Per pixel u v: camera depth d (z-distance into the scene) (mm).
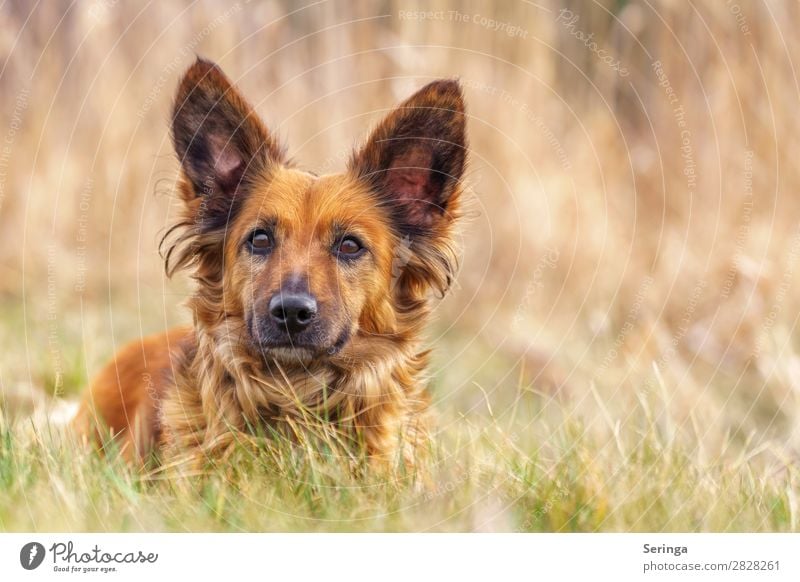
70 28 12516
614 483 5594
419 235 6539
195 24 12156
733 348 9758
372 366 6297
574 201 11562
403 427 6230
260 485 5449
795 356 9117
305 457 5609
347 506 5301
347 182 6301
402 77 11148
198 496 5438
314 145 11914
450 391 9156
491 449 6113
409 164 6473
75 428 6941
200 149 6242
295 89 12008
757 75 10859
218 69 6191
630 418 6949
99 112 12148
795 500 5617
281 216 6035
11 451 5594
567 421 6609
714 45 11125
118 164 12047
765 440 7867
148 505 5328
